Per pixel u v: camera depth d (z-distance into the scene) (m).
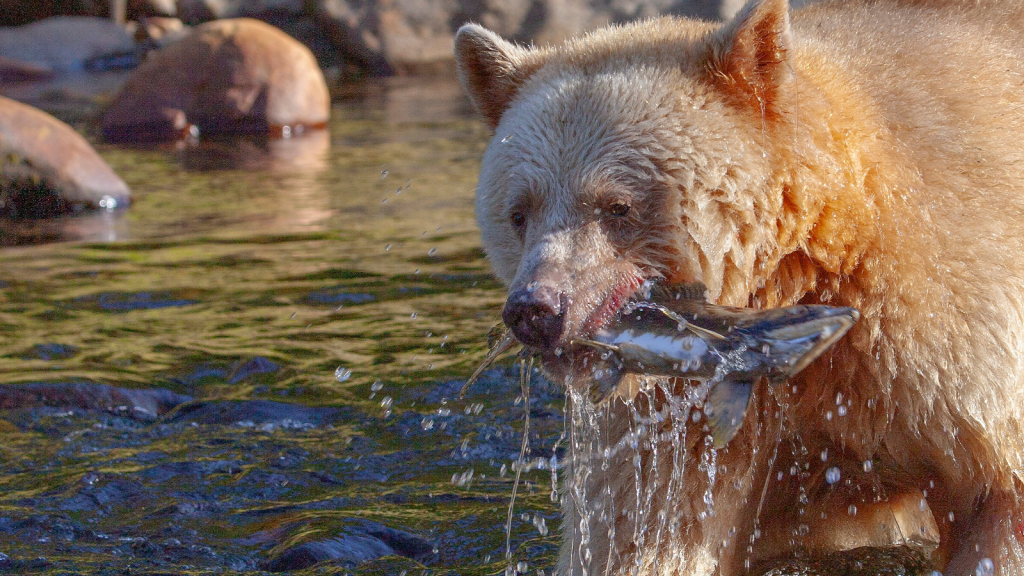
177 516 7.39
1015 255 5.79
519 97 6.57
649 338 5.47
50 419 9.13
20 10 38.78
